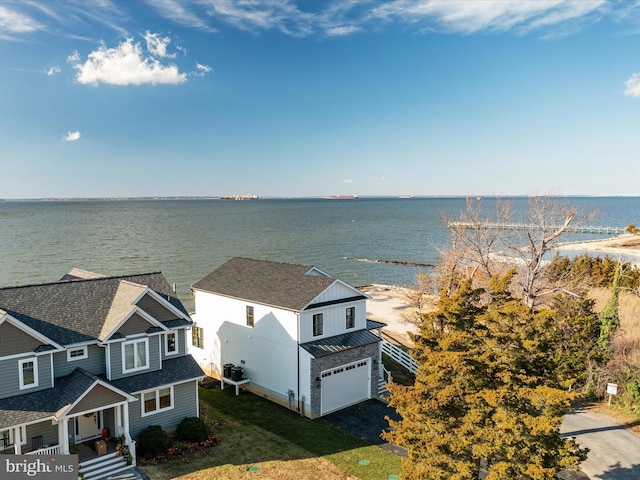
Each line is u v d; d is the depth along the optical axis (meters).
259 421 26.47
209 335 34.09
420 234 134.25
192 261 82.25
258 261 35.69
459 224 44.75
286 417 27.17
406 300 53.97
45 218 189.25
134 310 22.98
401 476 16.72
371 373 30.53
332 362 28.02
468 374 16.17
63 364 21.59
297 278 31.34
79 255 86.31
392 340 41.03
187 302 57.44
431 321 19.16
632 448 23.02
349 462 21.84
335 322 29.89
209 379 33.41
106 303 24.55
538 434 14.70
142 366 23.53
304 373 27.33
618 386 27.69
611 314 29.38
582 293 32.94
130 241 108.56
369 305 54.81
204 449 22.77
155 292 24.83
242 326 31.39
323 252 99.19
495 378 16.48
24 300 22.62
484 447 14.95
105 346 22.30
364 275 77.19
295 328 27.73
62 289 24.30
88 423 22.34
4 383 19.39
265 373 29.98
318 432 25.23
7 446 19.80
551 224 34.56
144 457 21.58
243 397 30.17
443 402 16.20
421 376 18.38
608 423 25.73
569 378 16.92
